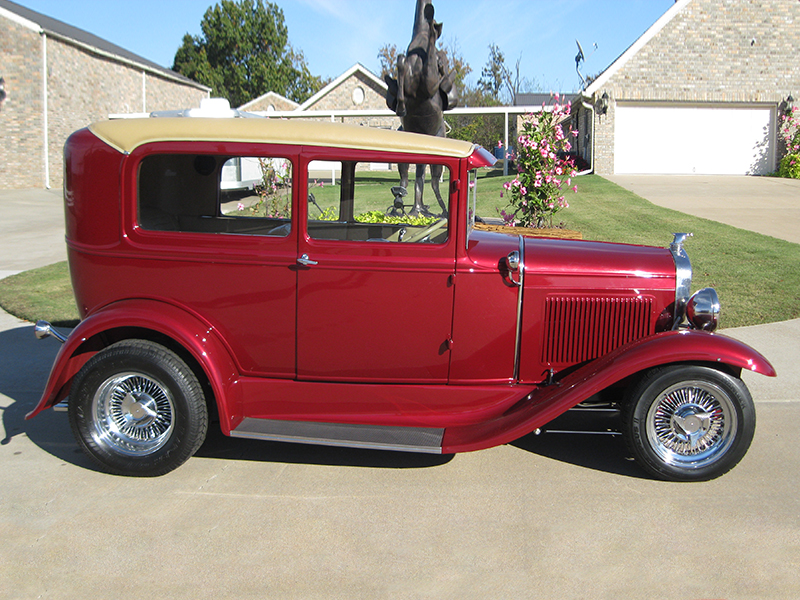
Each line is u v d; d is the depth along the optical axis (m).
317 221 3.54
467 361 3.57
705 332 3.34
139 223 3.51
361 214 3.65
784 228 10.83
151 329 3.46
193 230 3.72
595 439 4.04
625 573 2.63
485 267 3.46
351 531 2.97
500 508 3.17
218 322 3.53
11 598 2.51
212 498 3.29
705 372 3.24
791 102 19.56
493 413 3.62
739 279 7.57
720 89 19.69
